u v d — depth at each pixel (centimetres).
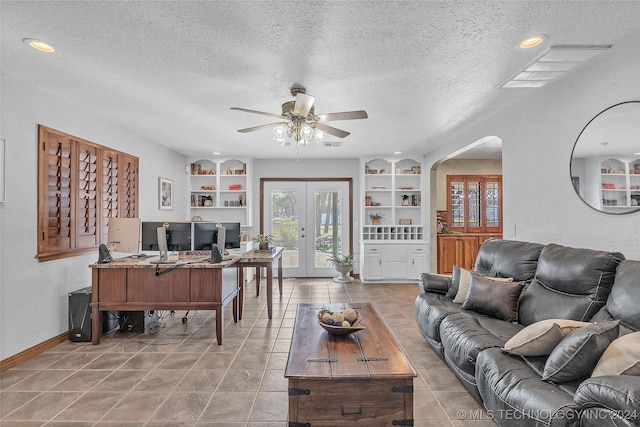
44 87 299
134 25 200
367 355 189
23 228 289
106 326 359
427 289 335
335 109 357
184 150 586
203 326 382
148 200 502
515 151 342
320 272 685
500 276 301
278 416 210
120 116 384
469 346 216
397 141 518
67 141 338
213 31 207
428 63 251
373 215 667
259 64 252
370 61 247
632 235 221
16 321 283
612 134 231
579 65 256
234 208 668
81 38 215
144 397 231
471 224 709
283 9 185
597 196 246
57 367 277
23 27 203
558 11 189
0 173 268
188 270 333
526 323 246
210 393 237
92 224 376
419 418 207
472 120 401
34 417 209
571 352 156
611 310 188
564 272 227
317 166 684
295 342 208
